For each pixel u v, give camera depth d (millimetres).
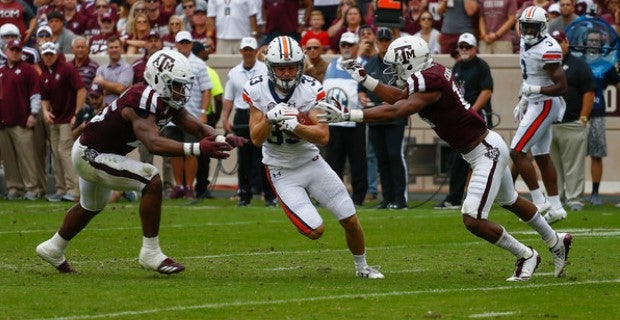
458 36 44281
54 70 40844
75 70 40844
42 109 41531
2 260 25531
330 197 22406
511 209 22734
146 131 21719
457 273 23453
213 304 19266
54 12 46562
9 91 41531
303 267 24469
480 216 21859
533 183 32375
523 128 32219
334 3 47188
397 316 18234
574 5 41406
